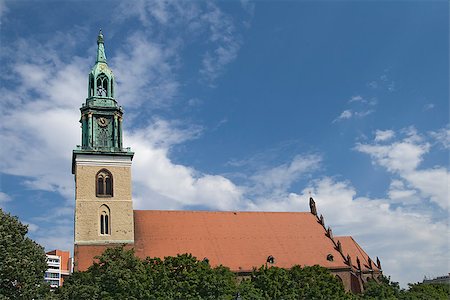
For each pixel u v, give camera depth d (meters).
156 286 63.84
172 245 84.88
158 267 65.69
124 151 85.31
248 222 93.75
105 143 85.50
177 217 90.69
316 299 71.00
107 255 67.12
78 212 81.19
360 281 89.50
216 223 91.62
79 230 80.38
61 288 65.56
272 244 90.19
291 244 91.25
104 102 86.75
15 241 64.06
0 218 64.38
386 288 83.69
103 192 83.50
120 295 62.31
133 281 62.81
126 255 67.25
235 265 84.25
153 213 90.25
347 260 90.94
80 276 66.12
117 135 86.00
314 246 92.12
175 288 63.97
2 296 59.47
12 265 59.78
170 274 65.81
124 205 83.44
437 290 95.56
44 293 63.97
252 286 69.50
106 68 88.94
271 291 70.06
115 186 84.00
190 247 85.31
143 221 87.94
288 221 96.38
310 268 75.50
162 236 86.00
